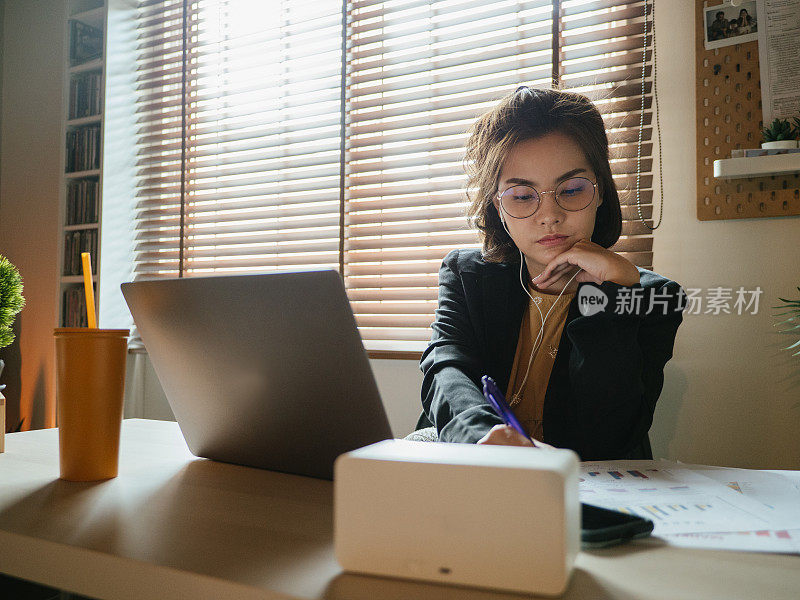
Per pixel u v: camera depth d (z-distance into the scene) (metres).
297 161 2.57
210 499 0.65
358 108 2.41
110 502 0.64
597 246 1.19
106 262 2.72
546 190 1.26
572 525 0.42
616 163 1.88
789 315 1.66
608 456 1.09
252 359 0.71
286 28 2.62
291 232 2.57
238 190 2.69
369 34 2.50
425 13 2.33
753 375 1.70
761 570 0.45
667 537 0.52
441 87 2.30
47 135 2.85
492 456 0.44
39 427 2.76
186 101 2.77
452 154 2.24
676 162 1.81
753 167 1.61
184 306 0.73
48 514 0.59
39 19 2.91
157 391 2.71
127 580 0.46
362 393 0.65
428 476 0.42
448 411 0.98
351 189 2.47
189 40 2.80
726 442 1.73
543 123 1.26
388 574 0.43
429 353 1.27
